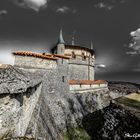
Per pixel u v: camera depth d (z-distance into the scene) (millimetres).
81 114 30188
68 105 29188
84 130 26188
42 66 25703
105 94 44062
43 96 21922
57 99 26531
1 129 6668
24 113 9953
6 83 7215
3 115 6801
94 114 28328
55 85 27156
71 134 24234
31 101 12555
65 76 31062
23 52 24031
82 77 52531
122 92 49656
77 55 55219
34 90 14094
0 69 8391
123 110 21531
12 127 7637
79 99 33531
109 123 22500
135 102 24250
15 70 9859
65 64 31297
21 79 8953
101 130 23047
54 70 27922
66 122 25562
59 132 21875
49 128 18281
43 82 23812
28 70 23859
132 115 20062
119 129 20516
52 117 21984
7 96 7098
